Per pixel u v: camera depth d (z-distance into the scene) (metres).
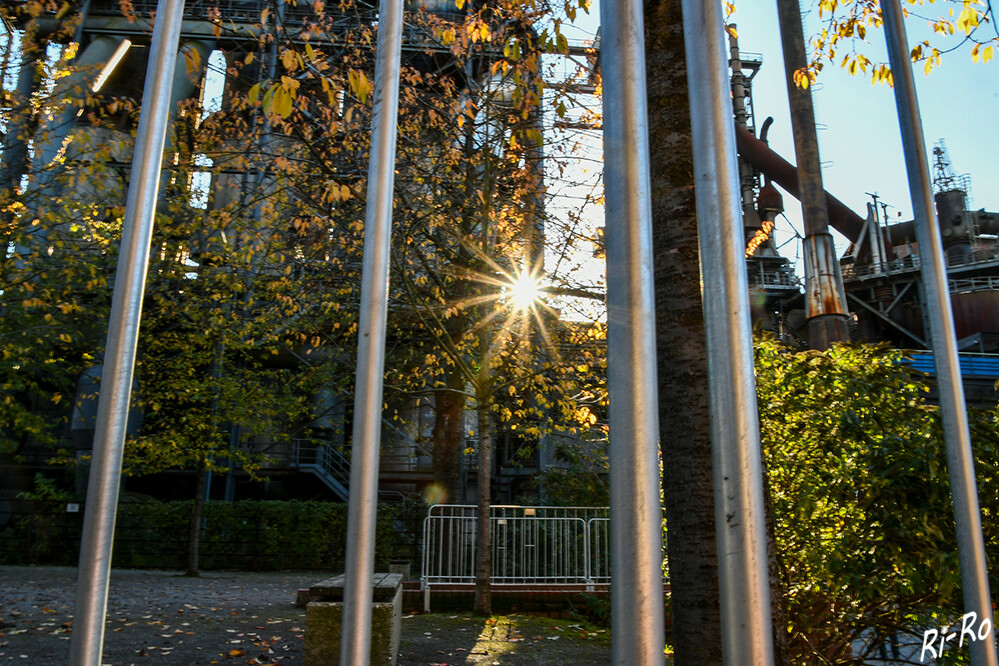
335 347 16.31
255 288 16.86
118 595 11.03
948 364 2.95
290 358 22.73
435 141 11.79
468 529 10.76
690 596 2.91
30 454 22.83
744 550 1.59
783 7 22.52
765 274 40.66
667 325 3.22
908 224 45.31
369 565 1.92
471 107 10.81
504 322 11.18
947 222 48.44
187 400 17.02
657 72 3.54
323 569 18.80
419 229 11.31
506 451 23.88
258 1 21.23
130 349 1.93
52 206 10.44
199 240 16.27
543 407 11.95
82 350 16.27
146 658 6.12
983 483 4.90
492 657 6.50
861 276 42.44
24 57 10.16
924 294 3.08
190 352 16.72
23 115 9.79
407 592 9.55
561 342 11.52
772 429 5.51
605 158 1.75
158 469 16.64
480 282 11.49
